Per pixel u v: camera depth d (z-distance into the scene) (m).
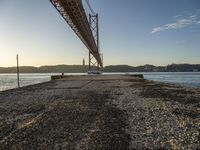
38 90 22.89
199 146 5.71
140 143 6.01
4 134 7.17
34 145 5.90
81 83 31.75
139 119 8.63
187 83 55.53
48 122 8.25
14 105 12.94
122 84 28.56
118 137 6.46
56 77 52.88
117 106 11.62
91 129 7.30
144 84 28.44
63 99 14.77
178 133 6.79
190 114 9.41
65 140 6.25
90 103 12.73
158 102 12.76
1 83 68.38
